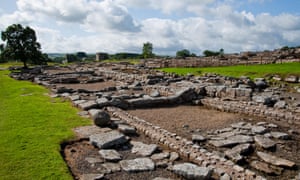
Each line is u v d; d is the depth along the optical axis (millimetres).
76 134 9562
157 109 15156
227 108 14648
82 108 13680
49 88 22719
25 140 8758
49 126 10414
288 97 16562
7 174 6480
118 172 6988
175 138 9297
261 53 44406
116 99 14844
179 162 7758
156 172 7059
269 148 8867
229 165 7223
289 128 11258
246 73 28844
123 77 28828
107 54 94125
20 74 36156
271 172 7188
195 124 11898
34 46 49781
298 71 26016
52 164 7074
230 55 47375
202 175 6512
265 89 20312
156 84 22766
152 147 8594
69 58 94312
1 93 20188
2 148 8070
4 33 47031
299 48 42312
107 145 8492
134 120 11703
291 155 8477
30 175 6457
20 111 13086
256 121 12461
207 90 17578
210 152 8398
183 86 19906
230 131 10766
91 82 29359
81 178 6535
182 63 46969
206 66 44219
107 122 10742
